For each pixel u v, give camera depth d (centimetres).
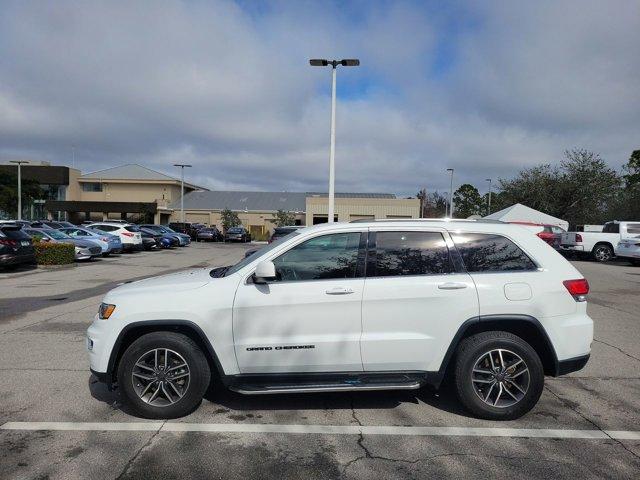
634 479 340
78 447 381
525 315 428
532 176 4734
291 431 414
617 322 863
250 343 427
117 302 434
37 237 2011
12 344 687
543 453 377
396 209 4934
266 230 5775
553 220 3453
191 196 6325
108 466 352
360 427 423
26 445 384
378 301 427
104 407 462
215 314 427
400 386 427
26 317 878
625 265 2105
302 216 5681
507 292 429
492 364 434
